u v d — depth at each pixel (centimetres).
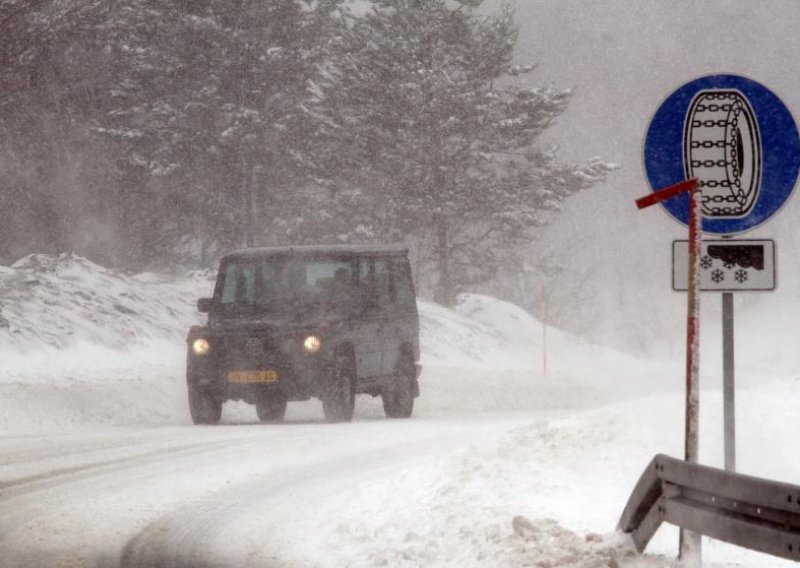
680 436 1895
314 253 3759
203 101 9694
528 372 7112
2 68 8181
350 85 10506
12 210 8819
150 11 9906
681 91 1268
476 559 1318
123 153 9319
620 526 1244
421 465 2039
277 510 1886
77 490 2125
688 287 1190
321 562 1478
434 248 10481
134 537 1670
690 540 1152
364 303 3762
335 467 2402
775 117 1260
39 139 8838
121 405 4247
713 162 1266
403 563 1398
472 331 8812
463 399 5650
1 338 4997
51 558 1523
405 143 10325
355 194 10512
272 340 3531
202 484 2192
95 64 9288
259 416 3922
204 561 1500
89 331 5584
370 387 3784
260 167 9912
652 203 1212
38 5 8150
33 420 3762
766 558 1220
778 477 1595
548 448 1877
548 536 1303
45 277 5981
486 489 1647
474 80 10575
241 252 3791
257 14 10038
